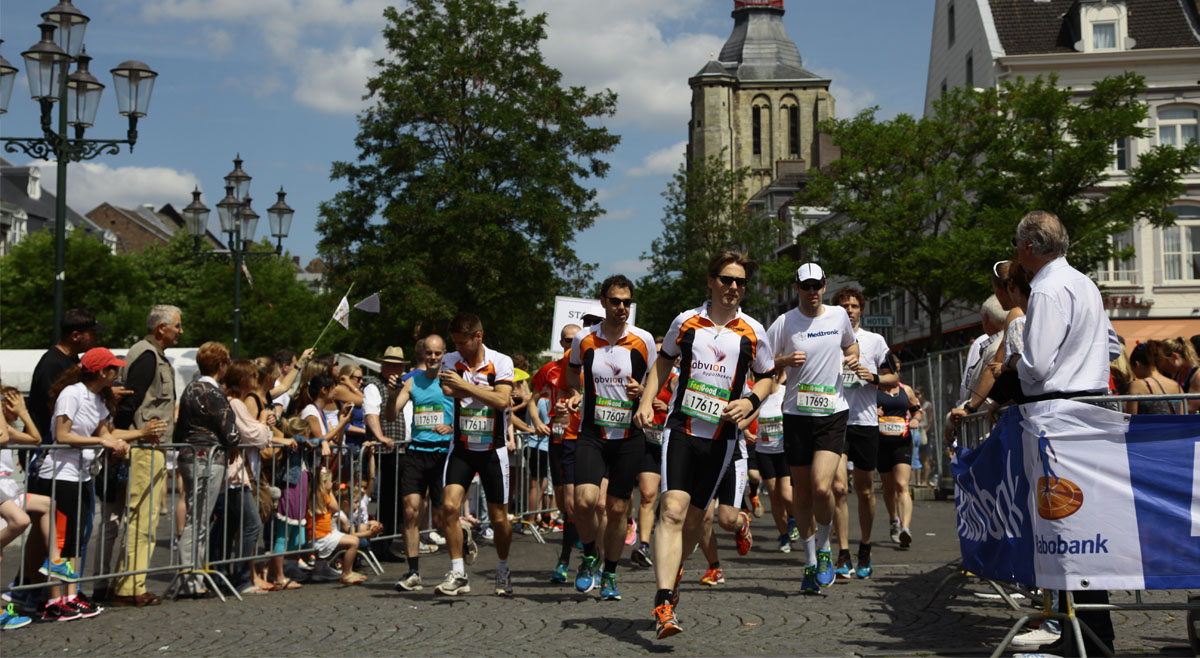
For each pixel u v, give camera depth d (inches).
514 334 1169.4
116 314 1866.4
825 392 307.3
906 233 1175.0
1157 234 1439.5
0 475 278.2
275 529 352.5
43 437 325.4
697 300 2325.3
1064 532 209.3
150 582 378.0
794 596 305.4
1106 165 1047.6
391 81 1102.4
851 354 313.1
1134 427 208.5
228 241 882.8
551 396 372.5
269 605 311.3
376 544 426.9
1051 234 218.2
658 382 253.6
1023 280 240.1
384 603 306.7
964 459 249.4
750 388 249.3
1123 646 226.1
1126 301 1434.5
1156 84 1497.3
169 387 338.0
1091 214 1053.8
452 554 315.9
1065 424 209.8
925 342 1769.2
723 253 252.5
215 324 1913.1
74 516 296.5
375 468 455.5
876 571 361.1
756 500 616.4
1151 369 346.3
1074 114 1056.8
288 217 892.0
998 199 1121.4
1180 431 207.8
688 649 229.6
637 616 273.6
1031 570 216.8
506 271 1105.4
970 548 247.9
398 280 1063.6
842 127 1213.7
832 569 311.7
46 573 291.4
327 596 329.4
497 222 1102.4
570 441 348.2
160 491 322.0
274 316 1888.5
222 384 354.3
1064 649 216.4
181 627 273.0
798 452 309.7
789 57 4584.2
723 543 477.4
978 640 235.9
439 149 1127.6
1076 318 214.4
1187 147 1037.2
